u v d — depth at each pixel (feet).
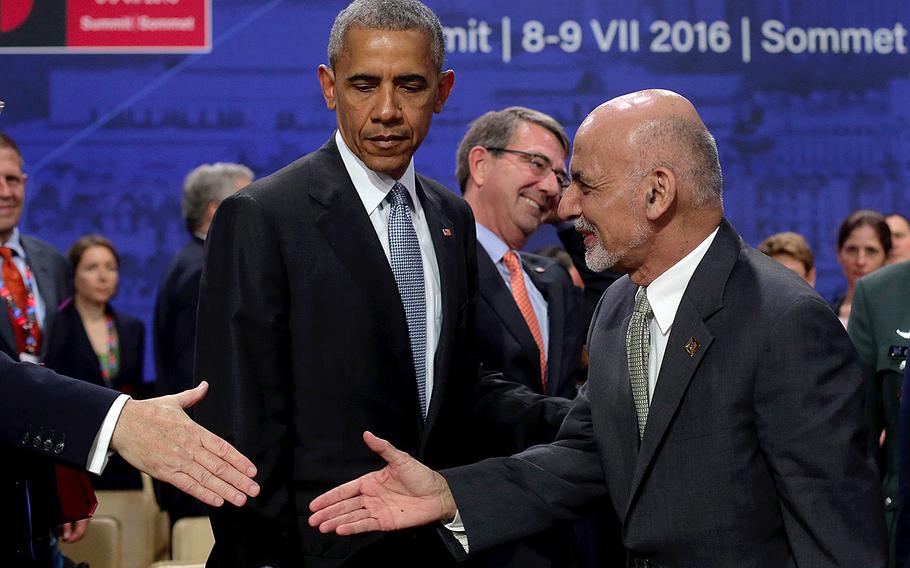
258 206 6.25
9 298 12.92
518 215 9.22
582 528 9.55
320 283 6.31
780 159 16.67
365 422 6.36
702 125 6.04
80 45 16.10
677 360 5.89
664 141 5.88
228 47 16.22
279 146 16.30
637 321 6.26
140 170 16.24
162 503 12.76
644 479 5.94
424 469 6.25
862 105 16.71
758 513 5.76
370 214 6.66
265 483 6.01
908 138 16.76
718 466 5.76
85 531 10.75
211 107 16.24
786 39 16.67
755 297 5.83
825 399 5.60
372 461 6.37
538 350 8.66
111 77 16.15
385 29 6.21
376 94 6.26
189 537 10.62
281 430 6.14
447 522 6.40
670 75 16.56
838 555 5.45
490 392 7.88
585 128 6.11
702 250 6.04
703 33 16.58
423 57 6.27
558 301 9.38
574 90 16.47
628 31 16.51
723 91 16.61
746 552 5.75
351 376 6.32
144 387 15.19
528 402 7.79
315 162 6.63
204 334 6.21
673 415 5.85
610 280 9.43
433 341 6.75
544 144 9.23
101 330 14.44
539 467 6.64
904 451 6.97
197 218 13.78
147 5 16.15
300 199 6.40
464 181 9.65
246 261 6.17
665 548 5.89
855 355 5.78
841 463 5.53
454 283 6.82
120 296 16.26
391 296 6.44
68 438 5.75
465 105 16.39
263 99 16.28
